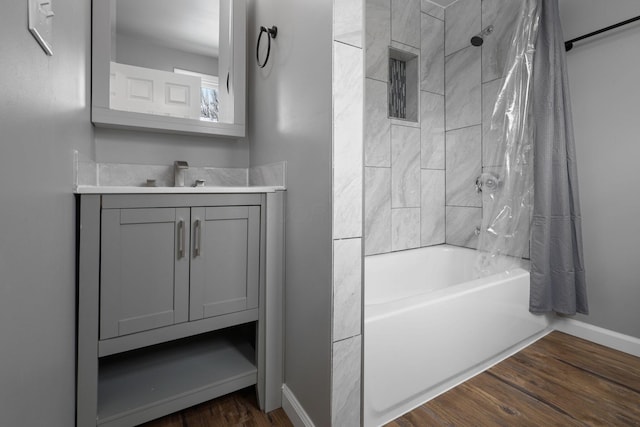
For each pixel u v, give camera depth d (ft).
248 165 6.40
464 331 4.98
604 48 5.98
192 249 4.04
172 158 5.75
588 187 6.29
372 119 7.20
